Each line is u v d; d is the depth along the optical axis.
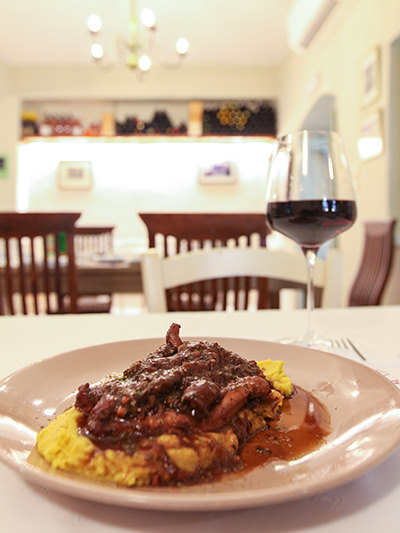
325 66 4.12
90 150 6.07
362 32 3.34
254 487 0.27
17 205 5.46
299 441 0.33
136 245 6.07
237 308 1.31
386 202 3.02
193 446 0.28
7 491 0.28
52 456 0.29
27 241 4.39
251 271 1.17
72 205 6.07
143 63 3.74
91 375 0.46
